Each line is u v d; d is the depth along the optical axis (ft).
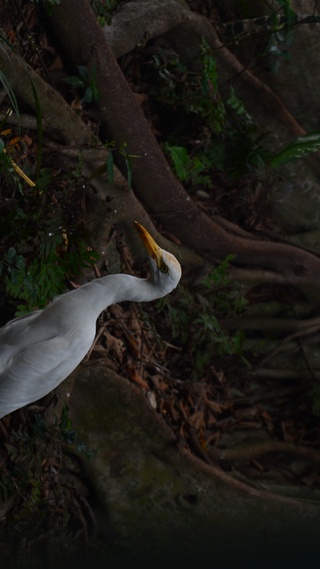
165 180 30.60
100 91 28.43
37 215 24.91
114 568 28.32
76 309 18.52
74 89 28.50
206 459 30.22
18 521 25.38
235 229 33.99
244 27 34.53
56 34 27.89
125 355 29.12
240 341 32.50
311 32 35.14
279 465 33.24
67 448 27.73
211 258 32.96
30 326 18.62
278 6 34.71
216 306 33.01
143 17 31.68
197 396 31.78
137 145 29.53
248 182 35.04
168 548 29.14
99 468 28.30
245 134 34.35
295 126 35.65
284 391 34.42
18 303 25.59
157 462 29.12
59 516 26.86
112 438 28.48
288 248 34.50
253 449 32.86
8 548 25.54
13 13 26.61
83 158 26.96
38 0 26.81
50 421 25.94
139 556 28.76
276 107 35.37
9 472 25.16
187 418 31.04
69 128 26.78
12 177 24.43
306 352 34.78
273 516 30.25
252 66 35.42
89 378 27.68
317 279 34.76
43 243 25.41
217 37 33.86
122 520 28.63
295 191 35.91
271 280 34.35
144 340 29.76
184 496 29.35
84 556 27.78
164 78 32.07
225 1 34.86
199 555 29.30
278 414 34.30
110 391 28.07
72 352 18.53
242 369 33.76
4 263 23.65
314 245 35.83
